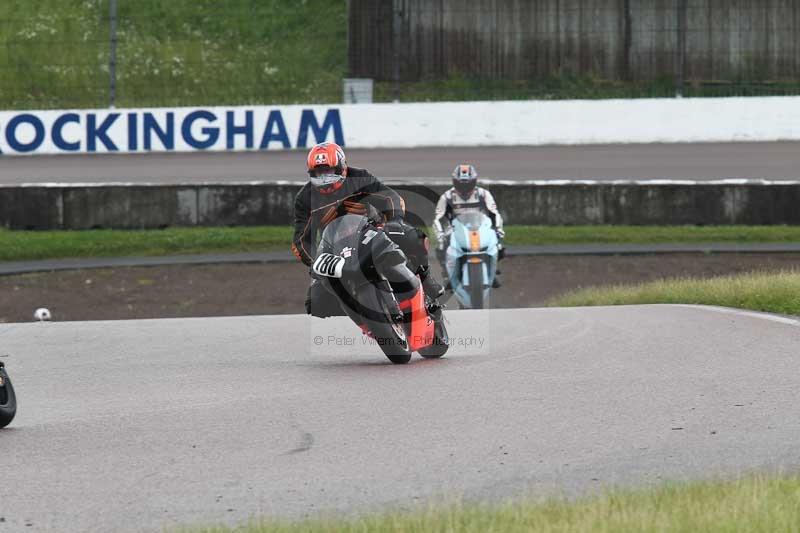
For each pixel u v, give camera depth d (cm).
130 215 8544
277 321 4028
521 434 2006
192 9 14512
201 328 3841
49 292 6644
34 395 2592
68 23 13988
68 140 10588
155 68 13088
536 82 12812
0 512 1620
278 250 8000
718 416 2094
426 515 1447
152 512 1605
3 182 9300
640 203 8525
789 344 2920
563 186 8519
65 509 1627
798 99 10444
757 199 8500
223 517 1570
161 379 2747
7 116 10538
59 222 8525
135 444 2017
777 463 1739
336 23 14300
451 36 12812
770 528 1302
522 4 12775
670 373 2566
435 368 2762
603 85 12731
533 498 1566
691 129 10531
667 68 12719
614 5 12744
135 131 10619
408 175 9212
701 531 1306
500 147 10600
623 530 1319
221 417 2230
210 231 8381
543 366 2728
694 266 7156
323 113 10644
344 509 1585
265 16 14412
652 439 1938
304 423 2147
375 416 2189
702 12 12631
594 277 6844
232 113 10631
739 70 12631
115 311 6122
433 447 1931
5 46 13350
